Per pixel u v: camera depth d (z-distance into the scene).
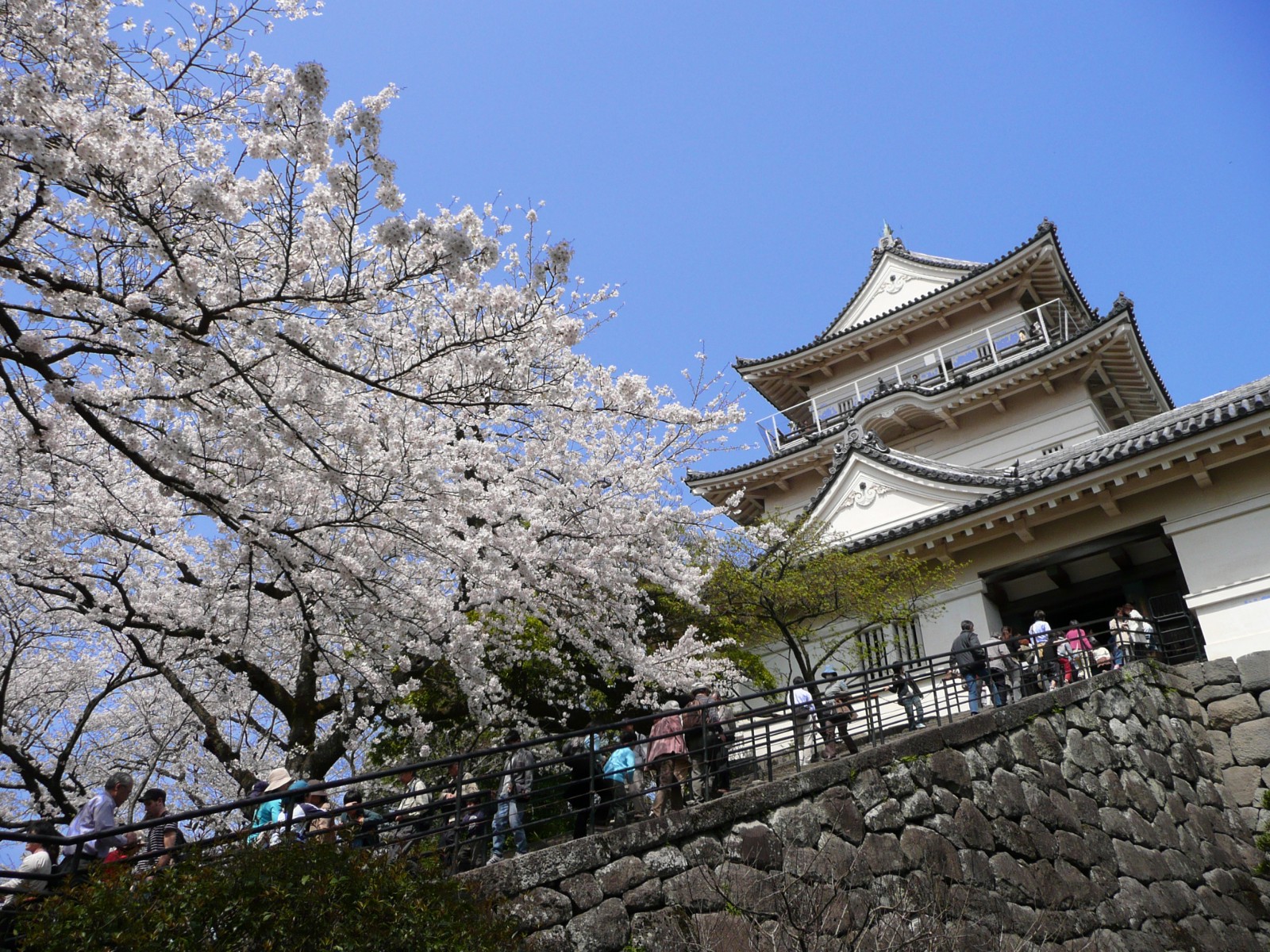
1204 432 14.10
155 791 7.74
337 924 4.96
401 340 8.62
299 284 7.40
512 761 9.17
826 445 25.83
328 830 6.07
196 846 5.37
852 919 7.86
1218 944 10.70
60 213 7.30
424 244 7.05
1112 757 11.53
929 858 8.72
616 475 12.59
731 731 9.77
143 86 7.28
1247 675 13.21
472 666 10.30
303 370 7.54
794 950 7.32
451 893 5.65
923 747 9.47
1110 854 10.43
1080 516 16.14
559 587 11.54
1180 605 16.62
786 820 8.13
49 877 5.05
